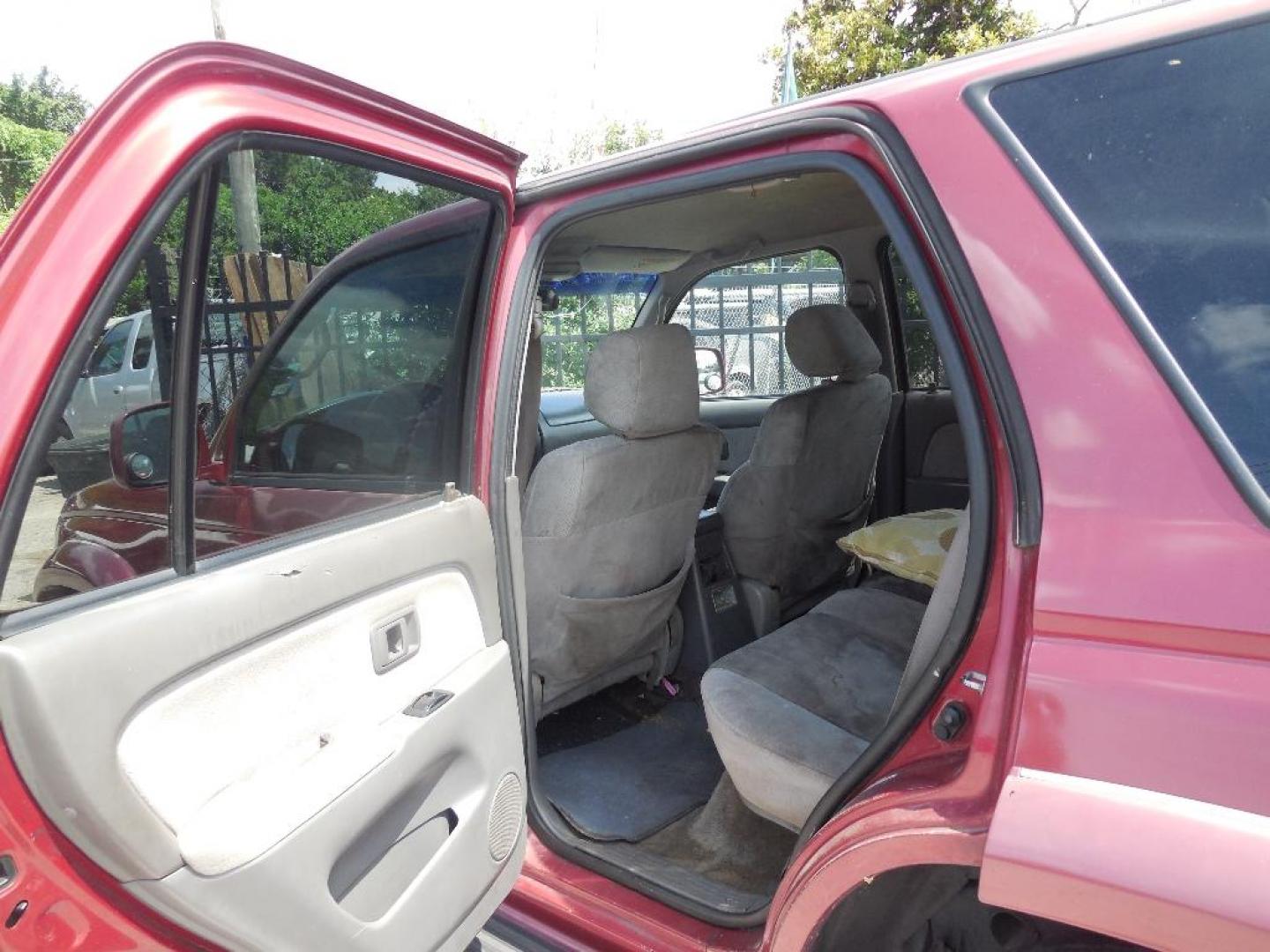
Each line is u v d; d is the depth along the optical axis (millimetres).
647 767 2307
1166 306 978
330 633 1267
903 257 1162
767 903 1513
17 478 911
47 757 904
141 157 985
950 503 3082
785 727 1745
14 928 914
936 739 1150
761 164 1362
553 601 2119
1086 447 986
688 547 2467
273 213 1184
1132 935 847
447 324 1621
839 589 3139
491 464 1675
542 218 1677
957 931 1196
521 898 1710
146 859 981
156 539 1083
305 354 1328
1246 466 908
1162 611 904
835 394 2629
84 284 947
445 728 1397
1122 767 895
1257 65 970
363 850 1267
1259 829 815
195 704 1062
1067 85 1075
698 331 3525
